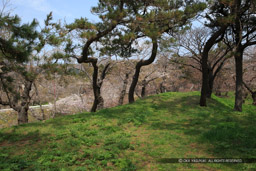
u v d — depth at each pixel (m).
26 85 15.30
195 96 19.11
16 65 10.16
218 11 16.31
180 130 9.15
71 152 6.59
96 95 17.44
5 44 7.64
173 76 37.66
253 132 7.93
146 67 34.31
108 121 11.09
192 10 12.78
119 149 6.97
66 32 13.06
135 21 12.13
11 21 7.41
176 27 15.62
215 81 37.81
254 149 6.16
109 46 17.11
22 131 9.52
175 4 14.73
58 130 9.34
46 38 11.80
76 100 29.41
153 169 5.40
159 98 18.94
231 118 11.31
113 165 5.74
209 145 7.00
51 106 28.48
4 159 6.03
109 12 11.85
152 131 9.34
